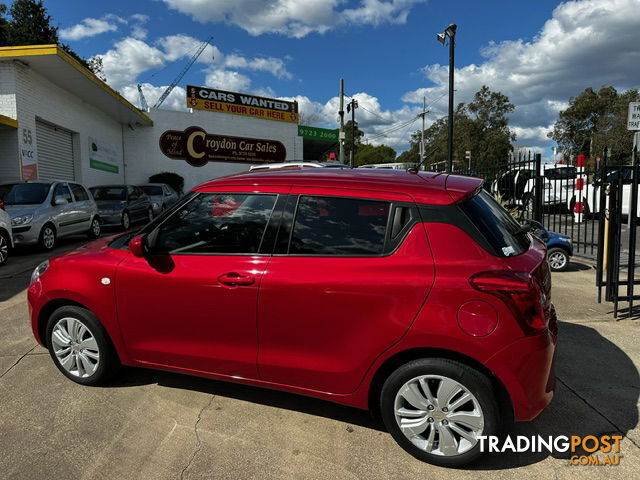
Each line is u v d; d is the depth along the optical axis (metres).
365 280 2.65
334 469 2.62
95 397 3.41
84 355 3.53
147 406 3.29
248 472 2.58
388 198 2.79
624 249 10.30
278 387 2.97
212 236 3.12
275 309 2.84
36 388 3.54
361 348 2.68
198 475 2.56
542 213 9.01
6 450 2.77
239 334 2.97
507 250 2.65
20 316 5.27
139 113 20.72
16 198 9.88
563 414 3.21
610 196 5.38
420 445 2.66
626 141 41.72
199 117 24.98
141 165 23.56
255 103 26.81
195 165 25.06
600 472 2.60
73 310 3.47
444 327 2.48
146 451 2.77
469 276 2.49
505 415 2.62
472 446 2.55
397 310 2.58
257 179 3.16
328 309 2.72
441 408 2.59
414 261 2.61
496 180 10.50
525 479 2.54
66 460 2.68
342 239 2.81
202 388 3.57
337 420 3.14
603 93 52.03
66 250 10.02
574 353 4.26
